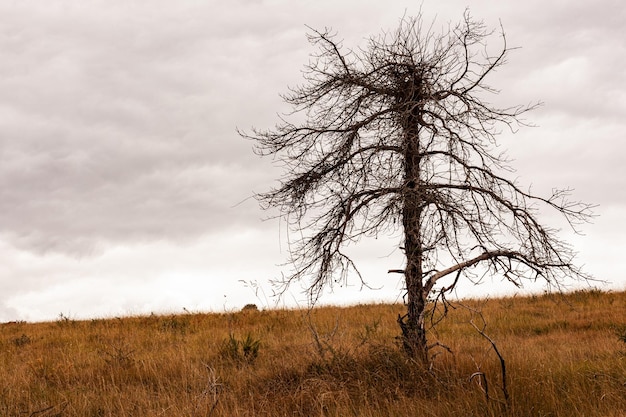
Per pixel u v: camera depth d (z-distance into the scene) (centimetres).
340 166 923
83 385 978
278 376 913
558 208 874
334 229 895
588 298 2070
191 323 1745
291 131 932
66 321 1945
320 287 895
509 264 876
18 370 1107
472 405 695
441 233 854
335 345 1038
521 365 870
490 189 908
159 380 963
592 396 726
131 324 1795
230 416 728
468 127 903
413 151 898
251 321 1777
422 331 893
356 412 712
